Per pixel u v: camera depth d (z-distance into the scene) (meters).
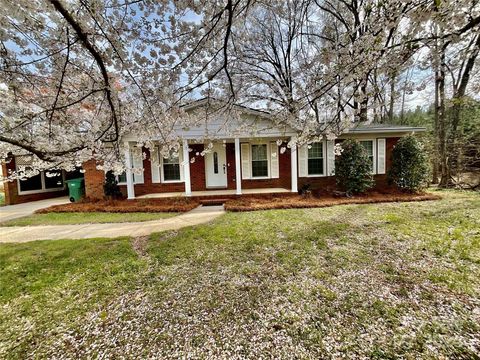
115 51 2.26
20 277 3.04
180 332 2.05
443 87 9.23
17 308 2.43
